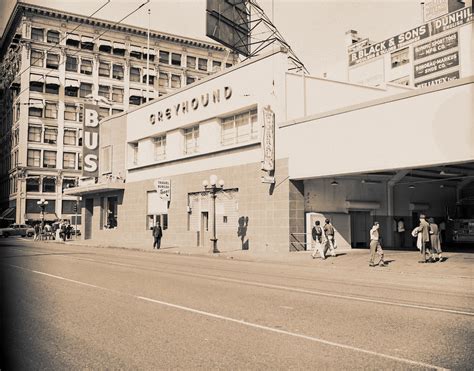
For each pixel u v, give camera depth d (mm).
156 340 5945
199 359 5125
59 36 62219
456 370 4598
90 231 42125
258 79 24766
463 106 16109
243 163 25438
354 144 19734
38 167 60906
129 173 35969
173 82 71750
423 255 16828
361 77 35062
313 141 21516
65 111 63281
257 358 5137
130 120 36156
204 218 28625
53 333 6277
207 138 28359
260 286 10953
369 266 16469
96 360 5113
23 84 60094
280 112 23453
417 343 5688
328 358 5105
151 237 33031
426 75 31781
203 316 7422
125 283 11375
